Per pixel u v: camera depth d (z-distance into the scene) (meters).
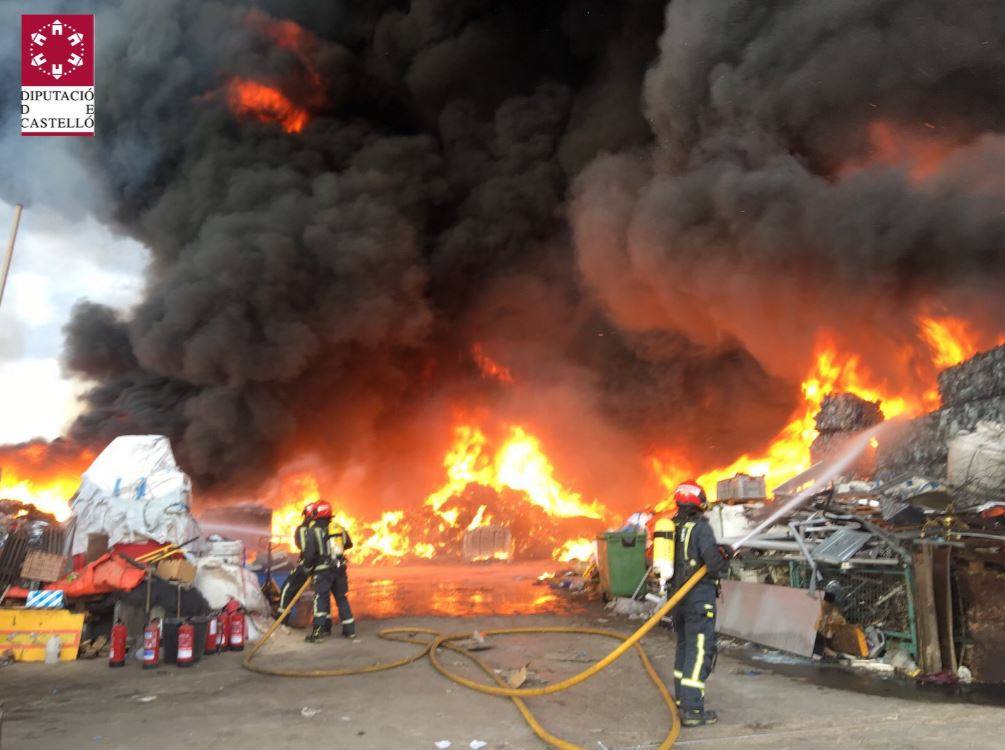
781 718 4.45
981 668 5.44
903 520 6.50
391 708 4.75
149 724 4.39
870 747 3.80
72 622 6.46
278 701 4.96
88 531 7.79
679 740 4.05
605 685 5.42
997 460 8.33
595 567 11.43
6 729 4.30
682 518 4.59
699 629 4.41
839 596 6.41
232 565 7.73
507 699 4.98
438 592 12.42
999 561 5.49
